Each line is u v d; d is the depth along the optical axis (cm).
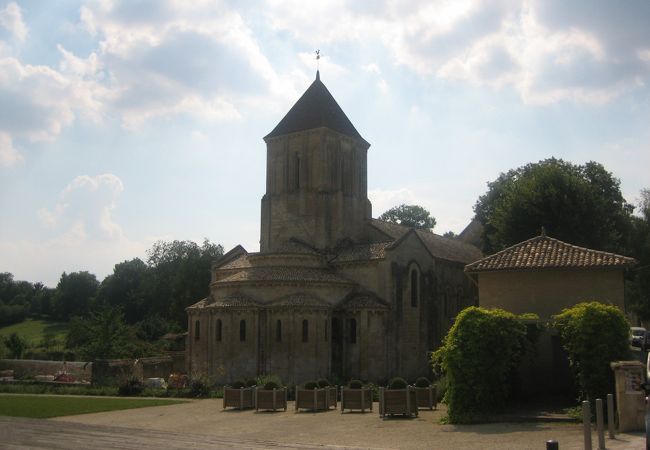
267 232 6175
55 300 16788
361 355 5091
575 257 3459
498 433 2288
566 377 3183
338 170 6103
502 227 5772
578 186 5669
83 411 3391
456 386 2666
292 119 6244
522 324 2833
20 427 2534
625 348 2548
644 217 7925
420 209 11181
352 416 3039
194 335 5156
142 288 13812
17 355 8256
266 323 4909
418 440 2230
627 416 2198
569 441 2047
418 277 5791
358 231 6281
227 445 2075
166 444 2073
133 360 5850
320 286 5178
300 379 4762
